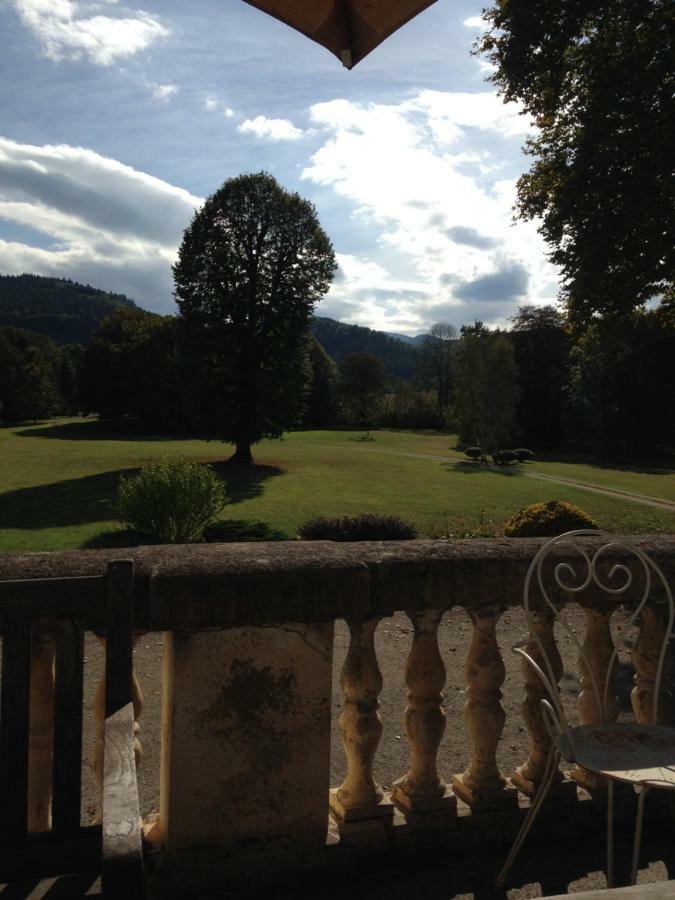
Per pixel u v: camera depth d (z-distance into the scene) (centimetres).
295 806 249
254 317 3881
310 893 246
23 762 214
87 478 3350
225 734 240
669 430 5406
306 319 3975
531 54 1526
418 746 276
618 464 4981
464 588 264
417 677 273
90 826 220
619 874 258
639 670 304
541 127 1692
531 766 293
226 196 3844
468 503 2747
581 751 235
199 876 240
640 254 1461
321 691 248
